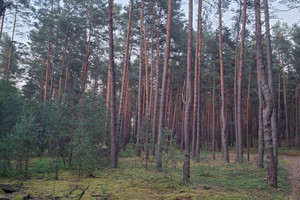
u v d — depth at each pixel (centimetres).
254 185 1034
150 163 1641
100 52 3038
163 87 1414
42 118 1366
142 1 2131
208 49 2506
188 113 1047
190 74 1086
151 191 847
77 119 1284
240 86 2000
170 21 1471
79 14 2367
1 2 938
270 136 1048
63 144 1294
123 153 2212
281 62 3253
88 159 1083
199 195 797
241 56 1964
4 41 2998
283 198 859
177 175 1164
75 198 720
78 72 2658
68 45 2538
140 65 2225
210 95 3309
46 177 1030
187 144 1037
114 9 2358
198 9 2056
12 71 3025
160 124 1358
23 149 1002
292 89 3753
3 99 1130
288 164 1889
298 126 3862
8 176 995
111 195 775
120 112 1650
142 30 2256
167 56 1448
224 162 1966
